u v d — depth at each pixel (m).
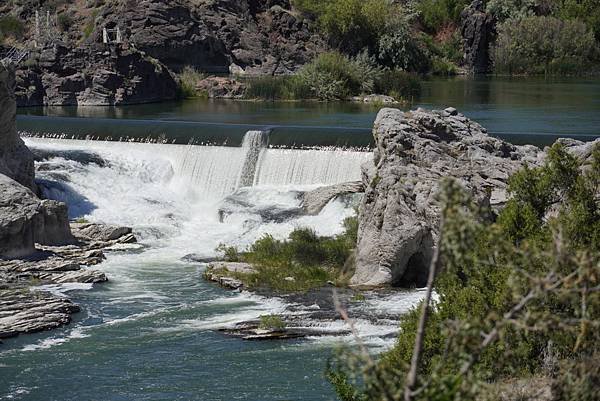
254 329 47.12
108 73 115.56
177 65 134.25
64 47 116.94
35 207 60.03
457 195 20.50
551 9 170.62
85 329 48.03
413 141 58.19
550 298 27.38
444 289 36.62
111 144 81.06
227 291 54.00
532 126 86.38
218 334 46.94
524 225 37.22
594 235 35.31
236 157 75.50
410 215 54.16
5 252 58.28
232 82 124.69
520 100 111.62
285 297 52.41
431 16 171.50
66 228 62.44
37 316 48.84
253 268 57.12
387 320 48.00
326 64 123.56
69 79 115.19
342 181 71.25
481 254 31.77
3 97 66.12
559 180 38.97
